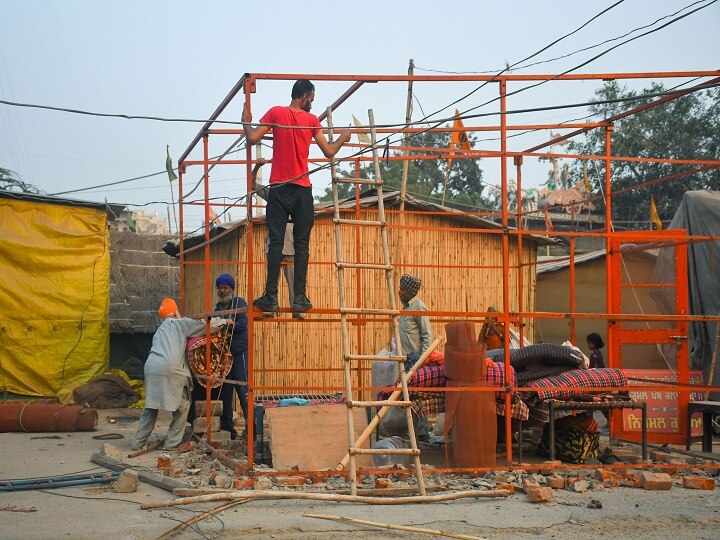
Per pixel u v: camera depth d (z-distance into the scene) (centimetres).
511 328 1420
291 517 571
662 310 1186
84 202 1314
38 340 1280
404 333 860
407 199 1364
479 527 557
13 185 1878
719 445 978
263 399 980
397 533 542
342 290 678
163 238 1758
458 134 1011
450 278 1414
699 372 996
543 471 739
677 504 627
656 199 2562
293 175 716
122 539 512
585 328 1652
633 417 955
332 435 759
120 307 1619
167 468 734
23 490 666
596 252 1744
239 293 1271
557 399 787
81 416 1068
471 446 742
